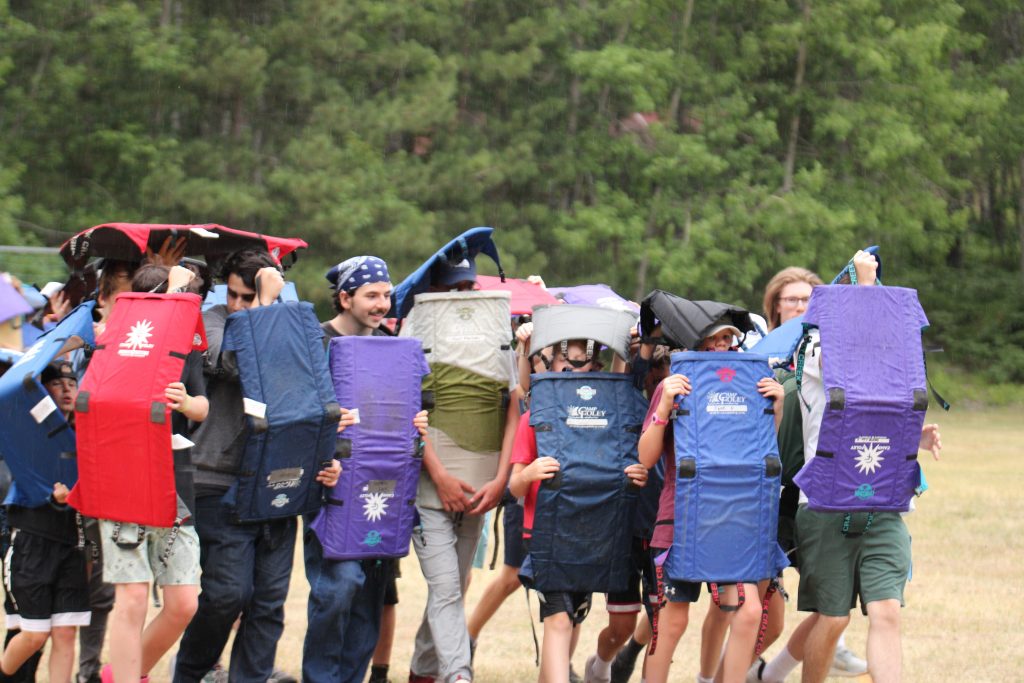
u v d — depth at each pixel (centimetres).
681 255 5322
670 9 5931
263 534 1035
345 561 1067
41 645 1070
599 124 5669
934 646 1412
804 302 1207
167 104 4931
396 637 1491
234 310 1066
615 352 1114
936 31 5947
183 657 1049
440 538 1141
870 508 1011
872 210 5925
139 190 4831
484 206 5362
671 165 5381
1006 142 7100
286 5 5316
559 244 5600
